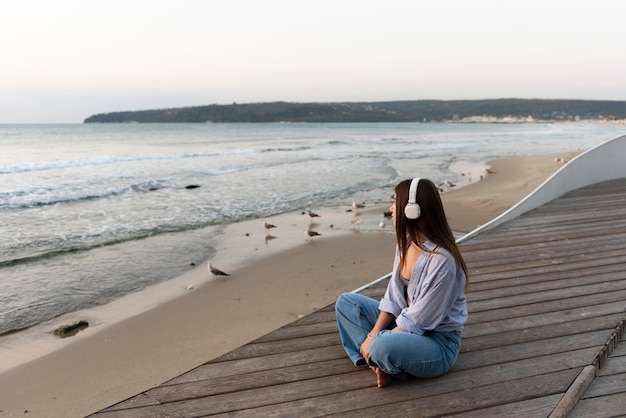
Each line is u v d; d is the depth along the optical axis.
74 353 5.98
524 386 3.07
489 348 3.59
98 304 7.60
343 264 9.32
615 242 6.47
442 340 3.05
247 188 19.84
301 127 134.25
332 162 31.36
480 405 2.88
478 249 6.31
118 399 5.00
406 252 2.91
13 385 5.28
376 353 2.92
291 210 15.21
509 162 30.28
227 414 2.82
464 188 19.42
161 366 5.63
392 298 3.09
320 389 3.08
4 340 6.36
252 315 7.00
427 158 35.12
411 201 2.79
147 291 8.14
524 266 5.57
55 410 4.82
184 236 11.85
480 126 157.75
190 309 7.30
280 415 2.81
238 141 59.97
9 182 20.56
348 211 14.91
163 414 2.82
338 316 3.42
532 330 3.89
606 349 3.48
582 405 2.92
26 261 9.78
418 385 3.10
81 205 15.88
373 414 2.81
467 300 4.58
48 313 7.27
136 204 16.17
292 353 3.56
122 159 31.72
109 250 10.63
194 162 30.59
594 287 4.84
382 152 41.34
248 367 3.36
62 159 31.72
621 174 12.08
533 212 8.55
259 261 9.67
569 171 10.25
